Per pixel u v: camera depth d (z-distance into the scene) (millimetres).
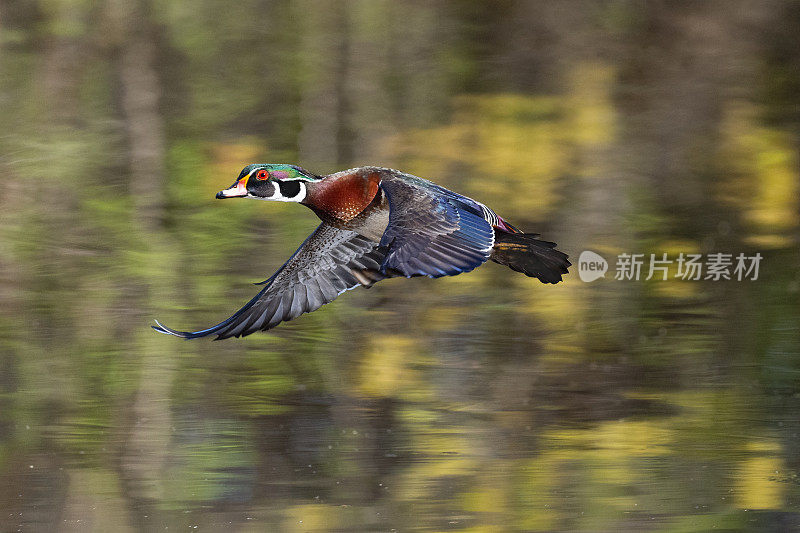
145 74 19266
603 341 12094
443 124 18016
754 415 10641
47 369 11211
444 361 11609
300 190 6254
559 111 18547
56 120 17469
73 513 8781
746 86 19344
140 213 14727
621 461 9719
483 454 9812
